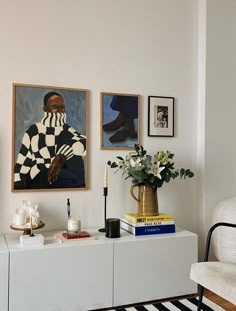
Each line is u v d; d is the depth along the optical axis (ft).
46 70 8.27
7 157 7.93
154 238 7.75
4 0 7.93
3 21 7.91
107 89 8.83
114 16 8.92
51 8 8.33
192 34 9.78
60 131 8.36
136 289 7.58
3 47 7.91
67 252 7.02
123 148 8.96
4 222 7.89
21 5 8.07
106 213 8.80
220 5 9.71
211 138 9.59
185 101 9.67
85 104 8.59
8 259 6.59
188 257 8.06
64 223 8.42
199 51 9.80
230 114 9.84
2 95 7.89
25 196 8.07
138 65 9.14
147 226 8.05
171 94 9.51
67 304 7.02
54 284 6.93
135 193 9.04
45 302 6.86
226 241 8.24
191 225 9.71
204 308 7.46
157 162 8.23
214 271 5.61
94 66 8.71
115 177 8.88
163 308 7.44
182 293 8.02
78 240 7.39
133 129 9.06
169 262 7.88
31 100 8.11
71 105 8.46
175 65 9.56
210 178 9.56
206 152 9.52
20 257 6.68
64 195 8.43
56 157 8.33
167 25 9.48
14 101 7.95
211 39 9.59
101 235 7.88
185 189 9.67
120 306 7.48
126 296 7.50
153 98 9.27
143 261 7.64
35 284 6.79
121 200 8.93
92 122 8.68
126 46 9.03
